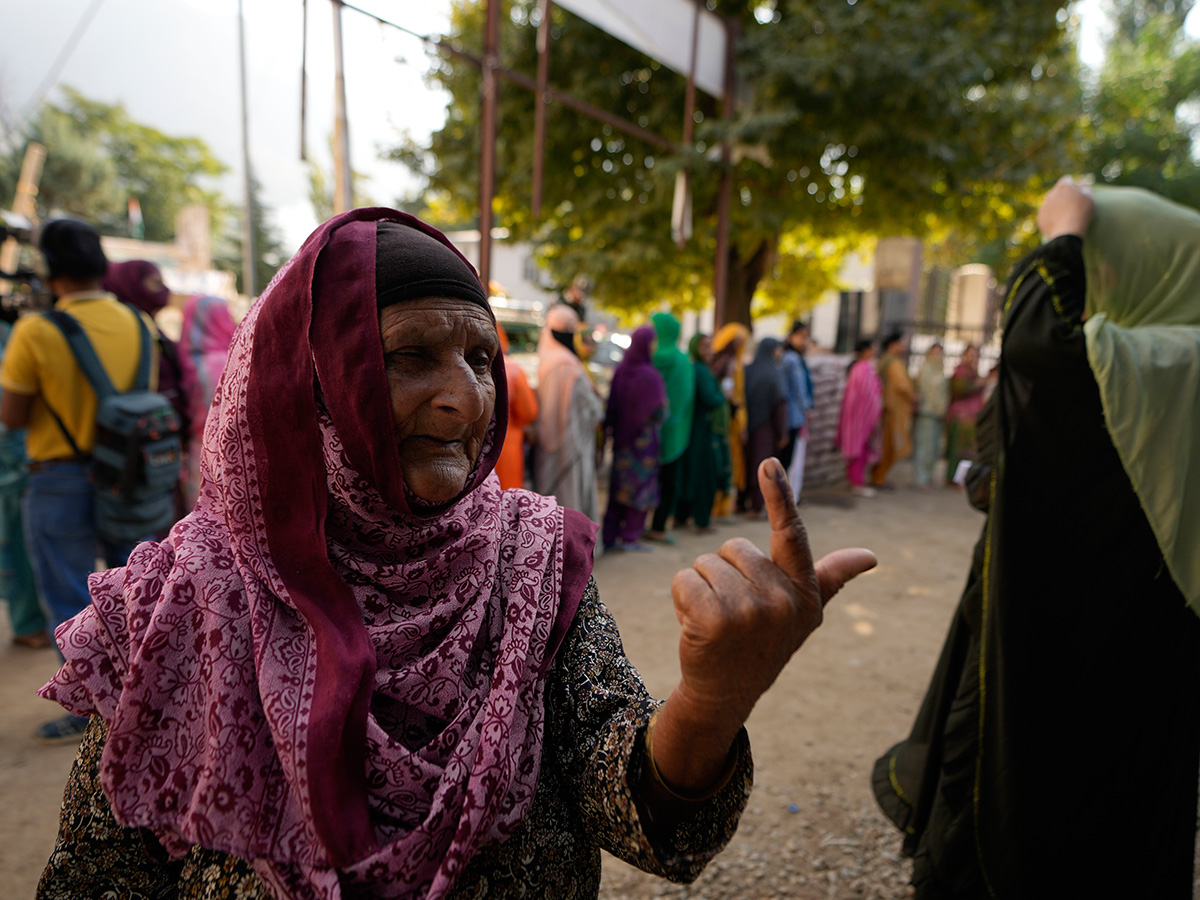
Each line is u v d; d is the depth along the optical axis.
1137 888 1.78
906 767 2.16
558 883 0.86
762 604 0.66
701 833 0.77
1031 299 1.78
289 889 0.72
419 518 0.83
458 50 5.22
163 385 3.12
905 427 8.34
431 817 0.74
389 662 0.81
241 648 0.77
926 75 8.09
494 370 0.95
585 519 1.03
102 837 0.81
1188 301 1.83
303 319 0.80
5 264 5.93
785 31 8.53
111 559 2.85
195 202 38.56
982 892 1.84
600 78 9.56
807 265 13.73
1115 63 20.56
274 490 0.80
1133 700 1.73
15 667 3.36
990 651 1.81
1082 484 1.74
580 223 11.12
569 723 0.88
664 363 5.67
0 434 3.35
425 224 0.90
